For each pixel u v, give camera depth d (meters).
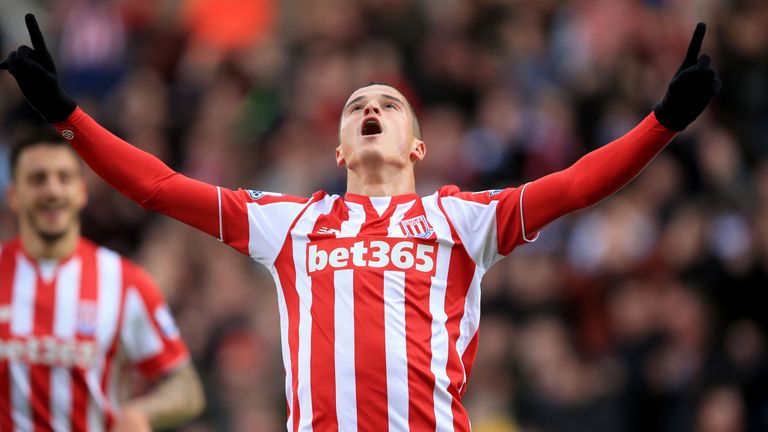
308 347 18.22
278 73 48.97
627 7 46.41
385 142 19.62
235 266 40.00
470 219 18.83
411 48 46.84
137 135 47.59
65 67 51.28
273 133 46.69
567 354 35.94
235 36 51.00
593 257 38.72
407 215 19.03
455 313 18.53
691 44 18.03
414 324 18.23
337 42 48.09
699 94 17.81
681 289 36.81
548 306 37.25
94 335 23.59
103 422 23.61
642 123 18.23
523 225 18.56
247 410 35.31
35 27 18.36
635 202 39.44
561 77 45.69
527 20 47.09
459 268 18.70
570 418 35.06
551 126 42.97
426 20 48.81
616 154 18.14
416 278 18.44
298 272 18.70
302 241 18.83
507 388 35.81
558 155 42.66
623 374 35.72
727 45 44.69
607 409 35.12
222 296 38.78
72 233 24.02
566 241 39.47
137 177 18.75
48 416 23.19
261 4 51.91
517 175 42.22
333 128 45.03
